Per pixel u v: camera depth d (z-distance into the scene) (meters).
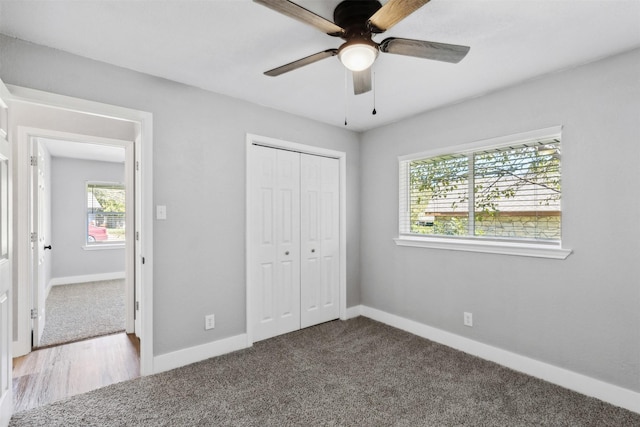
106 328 3.28
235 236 2.70
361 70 1.67
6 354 1.75
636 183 1.87
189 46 1.90
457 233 2.86
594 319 2.03
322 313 3.42
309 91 2.56
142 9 1.55
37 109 2.74
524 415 1.84
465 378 2.25
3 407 1.69
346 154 3.59
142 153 2.25
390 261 3.36
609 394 1.96
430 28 1.70
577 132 2.09
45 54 1.89
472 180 2.76
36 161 2.91
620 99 1.92
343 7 1.49
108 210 5.77
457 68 2.14
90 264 5.51
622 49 1.88
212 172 2.57
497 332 2.50
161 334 2.33
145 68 2.18
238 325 2.72
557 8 1.52
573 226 2.11
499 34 1.75
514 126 2.39
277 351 2.69
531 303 2.31
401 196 3.28
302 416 1.83
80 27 1.71
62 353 2.71
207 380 2.21
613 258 1.95
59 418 1.81
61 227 5.27
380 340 2.94
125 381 2.19
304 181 3.28
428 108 2.91
